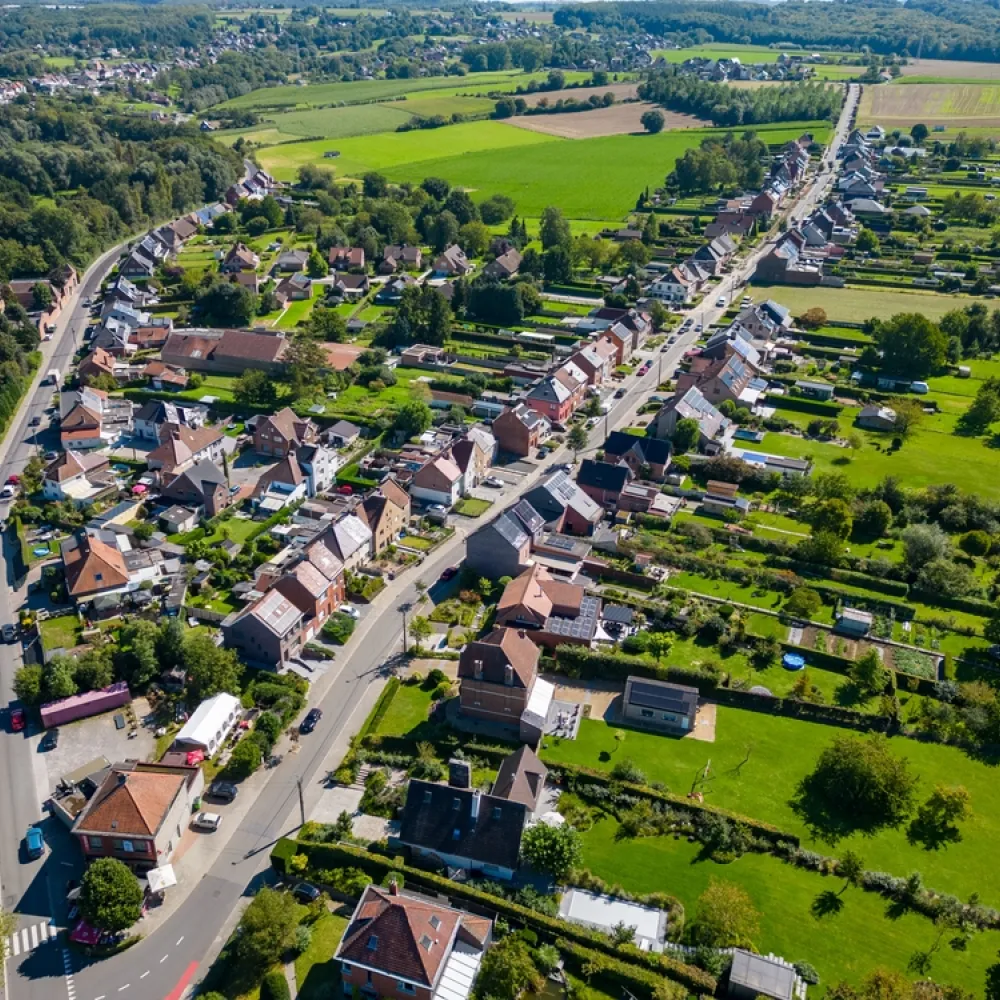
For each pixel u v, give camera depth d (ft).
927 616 468.75
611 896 312.91
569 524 538.06
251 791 361.71
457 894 311.27
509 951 284.41
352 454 627.87
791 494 573.33
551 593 456.04
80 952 300.20
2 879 325.83
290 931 291.99
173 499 563.48
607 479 564.30
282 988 280.72
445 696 408.67
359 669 428.97
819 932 301.84
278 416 632.79
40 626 449.48
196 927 307.58
